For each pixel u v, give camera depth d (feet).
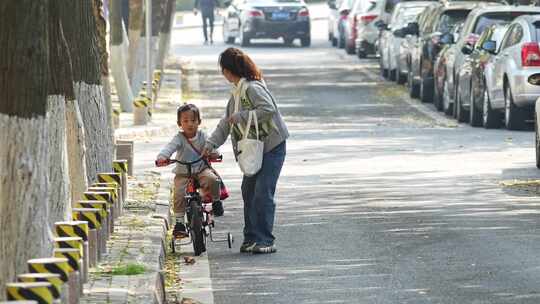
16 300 50.49
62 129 70.90
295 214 101.35
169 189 111.45
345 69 303.68
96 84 98.58
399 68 261.85
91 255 73.00
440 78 209.26
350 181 121.49
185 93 247.29
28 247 61.46
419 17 249.34
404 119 198.29
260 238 85.15
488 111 175.63
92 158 98.02
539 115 128.67
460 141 159.12
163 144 163.32
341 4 374.63
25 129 61.72
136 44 219.20
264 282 75.00
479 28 195.21
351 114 208.23
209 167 85.56
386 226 94.63
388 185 118.11
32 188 61.72
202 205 85.51
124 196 103.24
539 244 86.12
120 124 183.62
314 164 136.05
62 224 67.05
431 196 110.32
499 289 71.46
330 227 94.73
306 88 257.96
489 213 100.27
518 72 166.50
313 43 392.47
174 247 86.22
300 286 73.51
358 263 80.38
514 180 120.78
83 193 86.07
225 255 84.69
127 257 76.64
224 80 275.80
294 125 189.06
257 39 395.14
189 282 75.61
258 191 84.84
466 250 84.17
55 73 70.69
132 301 63.46
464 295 69.97
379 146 154.61
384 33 282.36
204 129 181.57
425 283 73.61
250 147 83.71
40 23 61.87
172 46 381.81
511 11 196.95
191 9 531.91
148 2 203.51
